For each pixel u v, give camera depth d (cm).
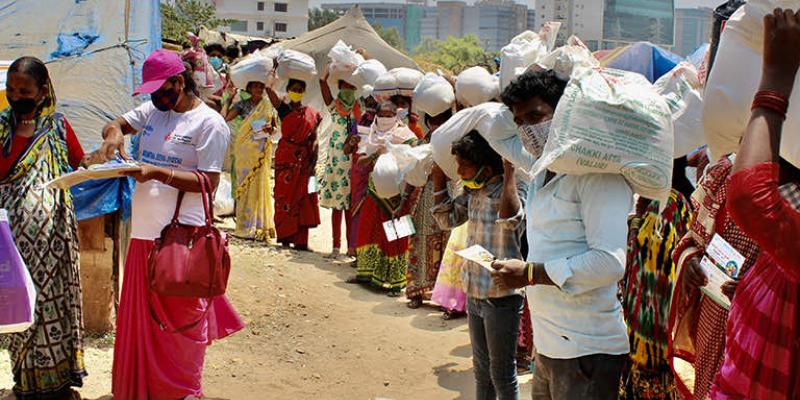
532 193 356
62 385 514
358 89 979
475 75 621
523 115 361
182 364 502
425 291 787
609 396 342
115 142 506
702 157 590
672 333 382
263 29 9525
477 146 440
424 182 712
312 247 1042
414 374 622
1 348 606
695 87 452
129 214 631
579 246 333
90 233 620
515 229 430
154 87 481
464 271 451
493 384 458
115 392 503
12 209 494
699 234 368
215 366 613
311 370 621
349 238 988
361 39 1645
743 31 312
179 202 495
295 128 983
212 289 486
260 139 1013
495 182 448
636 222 481
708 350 351
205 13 3488
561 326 341
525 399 545
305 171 995
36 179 498
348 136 945
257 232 1025
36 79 492
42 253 497
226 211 1170
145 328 495
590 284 322
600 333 337
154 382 499
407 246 841
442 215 492
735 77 318
